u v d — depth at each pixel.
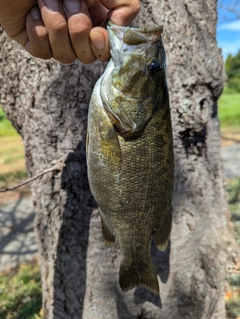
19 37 0.25
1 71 0.37
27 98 0.35
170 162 0.26
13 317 0.62
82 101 0.34
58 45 0.23
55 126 0.34
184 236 0.36
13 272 0.78
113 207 0.26
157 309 0.36
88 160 0.26
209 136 0.38
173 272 0.36
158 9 0.34
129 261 0.28
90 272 0.36
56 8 0.22
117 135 0.25
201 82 0.35
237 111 2.82
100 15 0.25
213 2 0.38
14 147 2.03
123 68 0.24
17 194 1.28
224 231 0.41
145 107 0.25
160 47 0.25
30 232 0.99
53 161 0.35
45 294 0.39
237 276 0.66
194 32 0.35
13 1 0.22
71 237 0.36
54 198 0.36
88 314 0.36
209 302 0.38
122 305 0.36
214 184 0.39
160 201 0.26
